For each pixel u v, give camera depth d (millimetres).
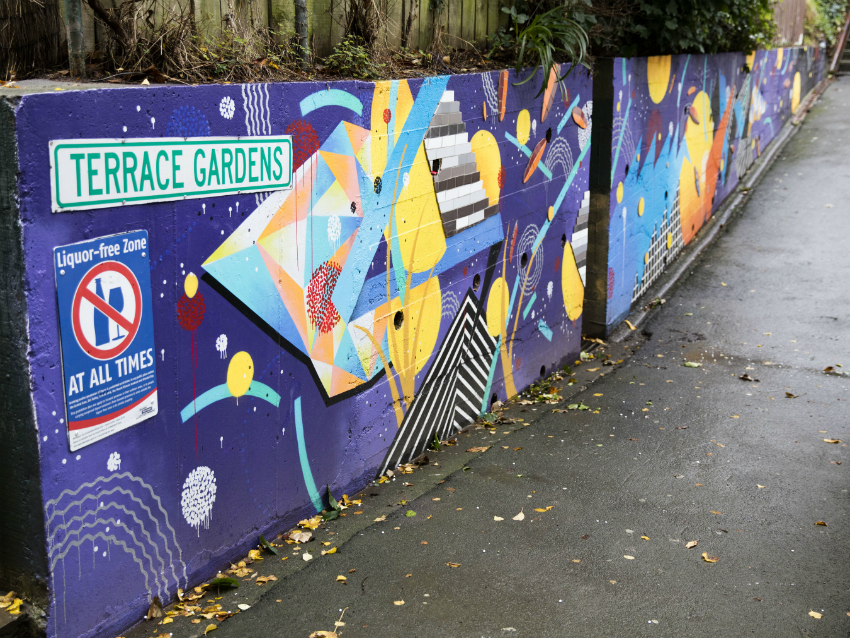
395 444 5270
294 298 4176
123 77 3459
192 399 3641
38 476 2992
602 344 8242
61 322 2986
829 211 11695
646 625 3619
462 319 5840
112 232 3139
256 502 4133
